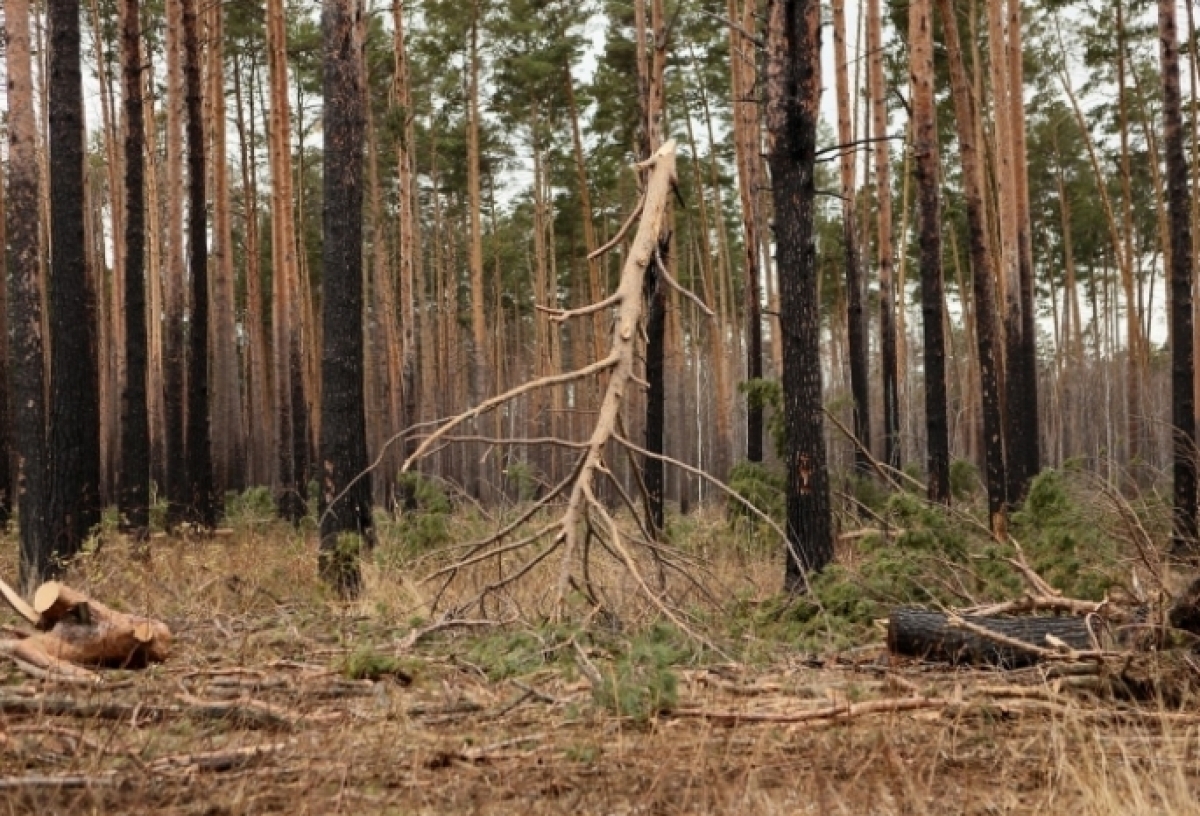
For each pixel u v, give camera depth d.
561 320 8.17
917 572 8.84
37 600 6.90
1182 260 13.86
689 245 42.41
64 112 10.78
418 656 7.36
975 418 29.38
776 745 5.33
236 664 7.18
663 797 4.65
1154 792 4.58
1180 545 11.34
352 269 10.51
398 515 13.37
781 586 10.39
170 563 11.30
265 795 4.69
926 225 14.86
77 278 10.85
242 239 43.06
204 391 17.50
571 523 7.80
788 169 9.70
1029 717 5.74
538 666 6.91
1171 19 14.01
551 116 36.81
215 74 22.58
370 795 4.73
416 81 33.16
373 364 41.44
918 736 5.39
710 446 45.62
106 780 4.68
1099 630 6.62
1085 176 36.47
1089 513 11.04
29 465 10.75
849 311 18.12
